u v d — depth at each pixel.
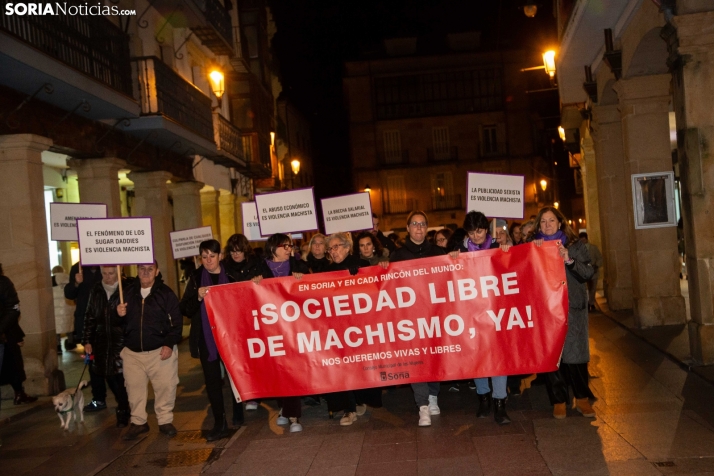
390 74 46.50
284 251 7.52
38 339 9.61
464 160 46.09
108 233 7.07
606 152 14.80
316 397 8.09
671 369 8.43
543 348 6.34
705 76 8.27
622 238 14.66
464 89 46.59
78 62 11.34
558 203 45.38
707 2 8.09
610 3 10.89
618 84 11.85
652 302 11.62
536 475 5.06
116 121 12.99
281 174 39.44
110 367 7.57
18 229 9.57
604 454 5.39
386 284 6.60
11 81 9.59
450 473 5.26
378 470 5.49
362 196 9.33
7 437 7.65
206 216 22.22
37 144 9.73
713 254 8.32
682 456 5.21
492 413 6.89
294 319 6.65
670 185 11.59
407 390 8.56
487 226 6.58
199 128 17.16
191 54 19.50
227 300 6.71
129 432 7.15
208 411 8.25
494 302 6.46
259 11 27.81
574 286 6.54
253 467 5.91
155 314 7.10
